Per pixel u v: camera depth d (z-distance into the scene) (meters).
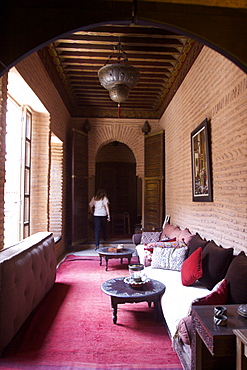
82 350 2.49
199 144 4.16
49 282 3.98
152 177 7.44
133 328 2.92
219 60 3.44
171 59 5.02
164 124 7.25
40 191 4.99
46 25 1.80
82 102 7.41
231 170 3.10
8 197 4.53
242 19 1.82
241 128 2.85
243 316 1.84
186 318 2.12
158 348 2.53
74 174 7.09
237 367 1.55
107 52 4.88
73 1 1.81
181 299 2.74
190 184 4.79
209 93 3.81
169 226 5.71
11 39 1.78
